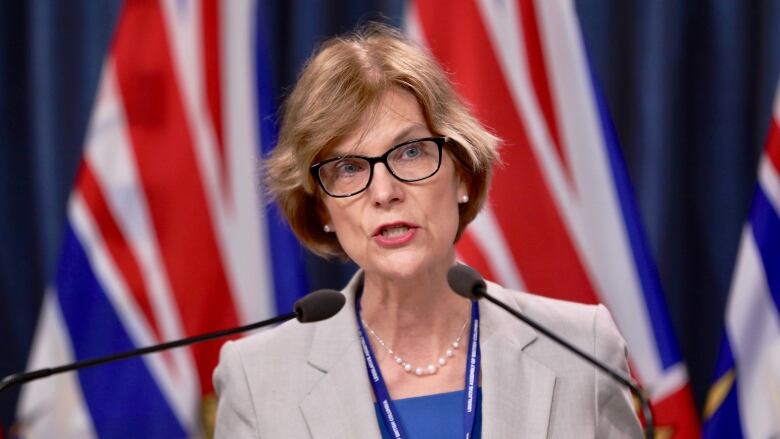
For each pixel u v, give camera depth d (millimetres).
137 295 6488
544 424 3736
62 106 6914
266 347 4090
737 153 6770
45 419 6496
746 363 6285
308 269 7129
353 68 3656
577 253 6355
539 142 6402
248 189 6539
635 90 6750
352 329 4004
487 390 3771
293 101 3801
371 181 3623
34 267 7102
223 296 6539
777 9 6598
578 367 3896
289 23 7031
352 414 3801
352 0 6957
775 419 6250
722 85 6750
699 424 6910
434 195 3656
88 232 6465
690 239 6836
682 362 6352
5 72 7074
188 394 6527
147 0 6555
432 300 3904
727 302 6711
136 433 6523
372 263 3688
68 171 6926
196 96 6523
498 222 6363
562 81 6438
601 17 6781
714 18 6738
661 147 6645
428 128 3697
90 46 6902
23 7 7098
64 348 6449
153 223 6504
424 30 6504
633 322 6344
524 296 4199
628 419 3932
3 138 7062
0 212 7059
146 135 6523
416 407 3814
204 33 6566
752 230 6258
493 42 6461
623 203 6371
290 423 3867
